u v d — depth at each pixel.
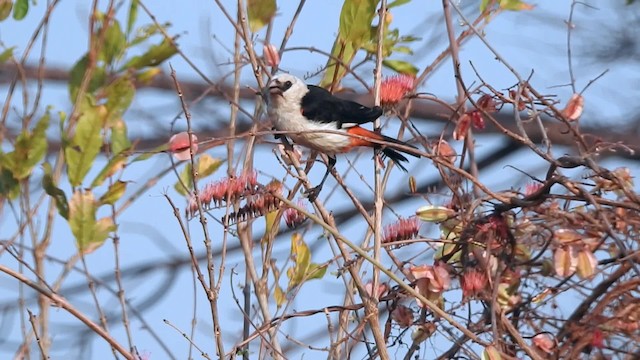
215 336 9.34
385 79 11.45
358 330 9.88
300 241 10.95
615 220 10.29
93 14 11.13
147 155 10.59
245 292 10.81
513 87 10.70
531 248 10.68
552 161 9.98
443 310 10.38
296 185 11.14
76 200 10.36
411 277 10.47
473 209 10.25
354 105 12.61
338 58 12.29
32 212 10.60
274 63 12.02
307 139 12.52
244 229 10.81
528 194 10.58
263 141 12.01
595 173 10.38
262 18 12.11
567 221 10.13
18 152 10.65
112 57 11.24
